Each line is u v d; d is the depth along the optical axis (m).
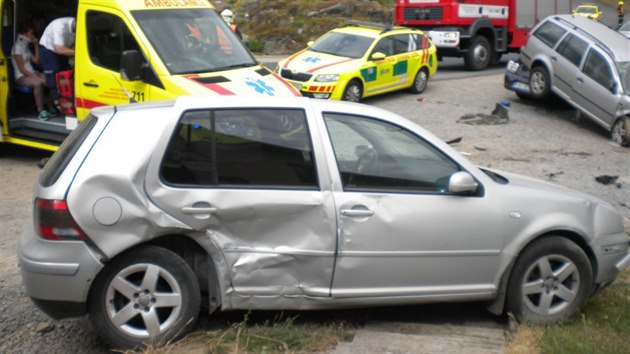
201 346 4.77
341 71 15.09
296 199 4.81
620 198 9.75
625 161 11.82
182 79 8.96
